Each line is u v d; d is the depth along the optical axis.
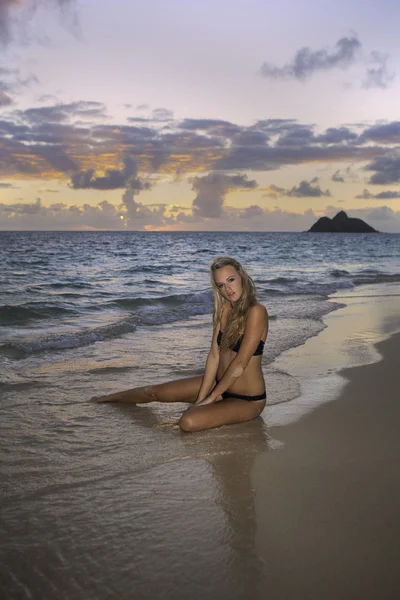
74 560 2.27
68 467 3.27
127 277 21.52
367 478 3.08
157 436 3.85
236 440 3.74
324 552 2.31
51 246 57.38
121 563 2.24
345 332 8.23
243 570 2.19
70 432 3.92
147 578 2.14
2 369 5.79
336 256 42.94
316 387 5.10
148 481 3.06
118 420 4.23
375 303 12.36
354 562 2.24
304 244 73.50
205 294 13.71
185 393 4.50
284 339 7.55
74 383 5.30
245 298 4.14
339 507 2.72
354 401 4.65
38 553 2.31
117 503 2.78
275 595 2.04
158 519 2.61
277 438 3.77
